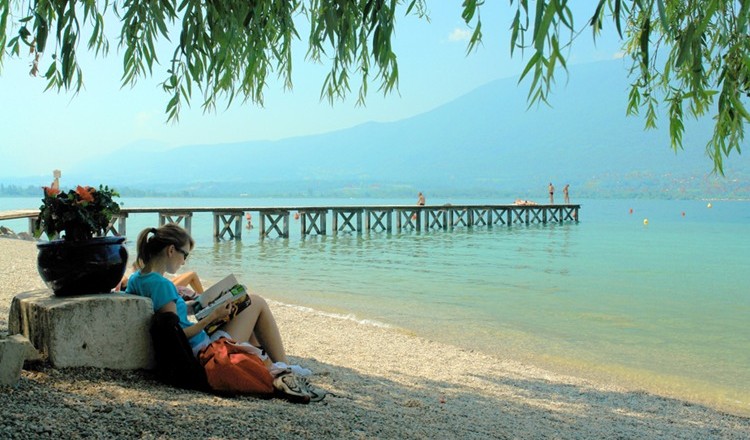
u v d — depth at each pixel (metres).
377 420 3.46
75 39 2.93
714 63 3.03
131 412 2.81
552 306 11.01
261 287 12.84
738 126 2.76
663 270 17.73
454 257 21.08
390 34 2.54
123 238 3.52
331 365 5.48
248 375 3.39
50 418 2.59
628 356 7.27
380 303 10.85
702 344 8.01
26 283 8.83
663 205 151.38
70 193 3.36
